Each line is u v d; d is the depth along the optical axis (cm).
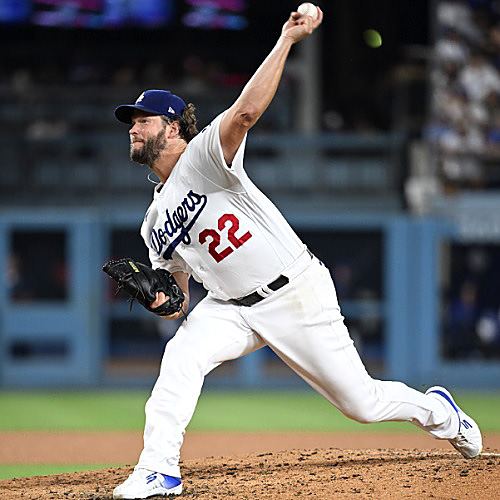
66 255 5944
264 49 6172
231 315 1662
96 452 2872
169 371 1644
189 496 1617
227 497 1603
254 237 1605
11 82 5803
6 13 5872
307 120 5866
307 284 1636
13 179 5381
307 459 1950
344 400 1691
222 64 6150
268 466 1894
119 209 5338
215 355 1655
